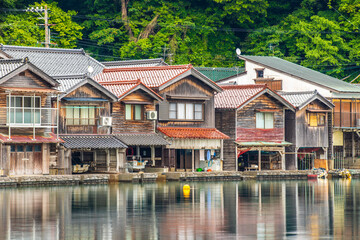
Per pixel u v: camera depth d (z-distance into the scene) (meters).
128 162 68.00
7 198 49.84
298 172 74.75
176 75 72.06
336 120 84.75
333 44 116.38
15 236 35.88
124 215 42.44
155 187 59.41
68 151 63.22
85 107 66.75
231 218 41.66
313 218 41.91
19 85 61.34
